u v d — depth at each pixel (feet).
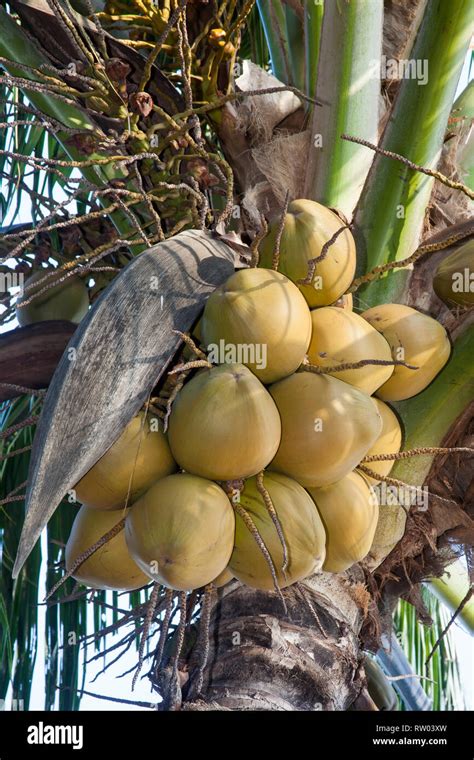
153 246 8.30
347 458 7.82
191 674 8.71
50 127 8.50
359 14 9.50
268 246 8.31
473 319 9.19
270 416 7.59
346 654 8.89
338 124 9.68
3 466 12.87
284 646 8.67
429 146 9.40
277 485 7.90
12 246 10.27
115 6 10.52
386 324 8.66
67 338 9.68
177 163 9.36
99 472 7.77
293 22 11.41
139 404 7.82
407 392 8.77
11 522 12.78
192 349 7.92
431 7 9.19
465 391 9.27
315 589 9.00
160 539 7.47
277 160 10.50
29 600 12.44
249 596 8.93
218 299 7.82
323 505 8.20
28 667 12.19
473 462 9.51
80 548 8.11
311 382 7.84
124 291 7.98
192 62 10.32
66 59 10.66
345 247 8.25
